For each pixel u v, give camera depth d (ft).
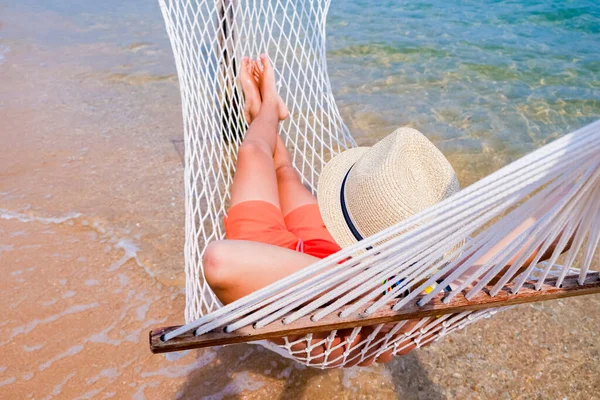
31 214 10.64
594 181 3.59
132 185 11.68
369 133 14.20
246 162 6.95
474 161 13.03
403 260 4.06
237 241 5.26
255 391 7.53
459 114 15.16
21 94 15.97
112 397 7.33
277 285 3.96
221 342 4.12
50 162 12.44
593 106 15.58
